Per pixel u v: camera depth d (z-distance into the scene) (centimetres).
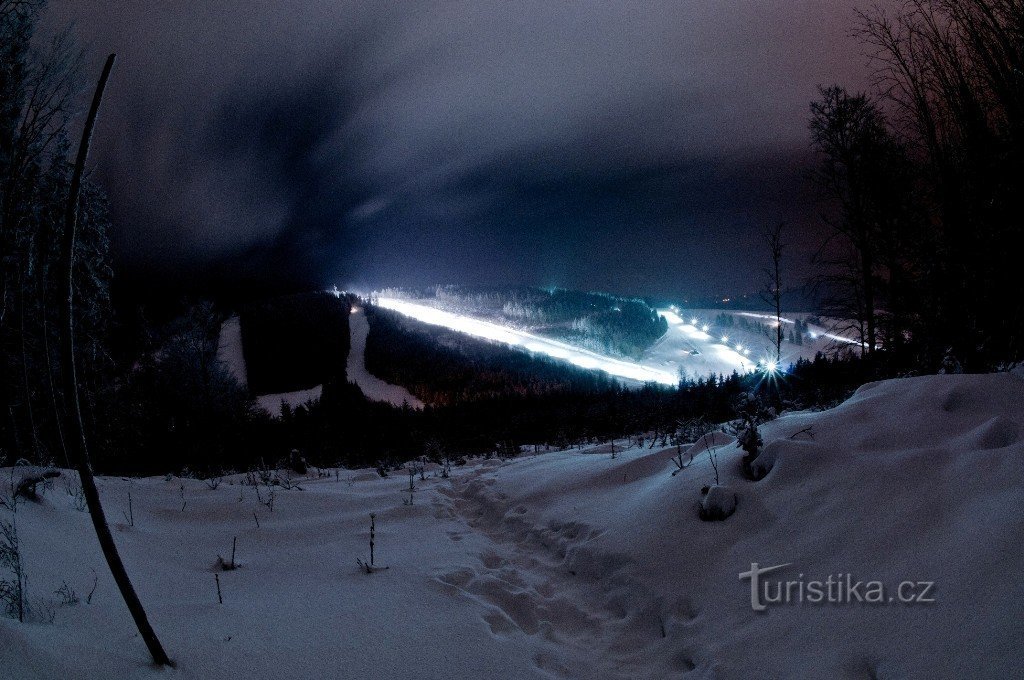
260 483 787
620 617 362
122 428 1916
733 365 10206
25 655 235
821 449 376
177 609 337
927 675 207
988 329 496
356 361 12294
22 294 1047
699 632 305
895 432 368
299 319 14000
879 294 645
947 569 244
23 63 912
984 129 468
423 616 345
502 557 483
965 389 375
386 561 456
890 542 280
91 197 1318
